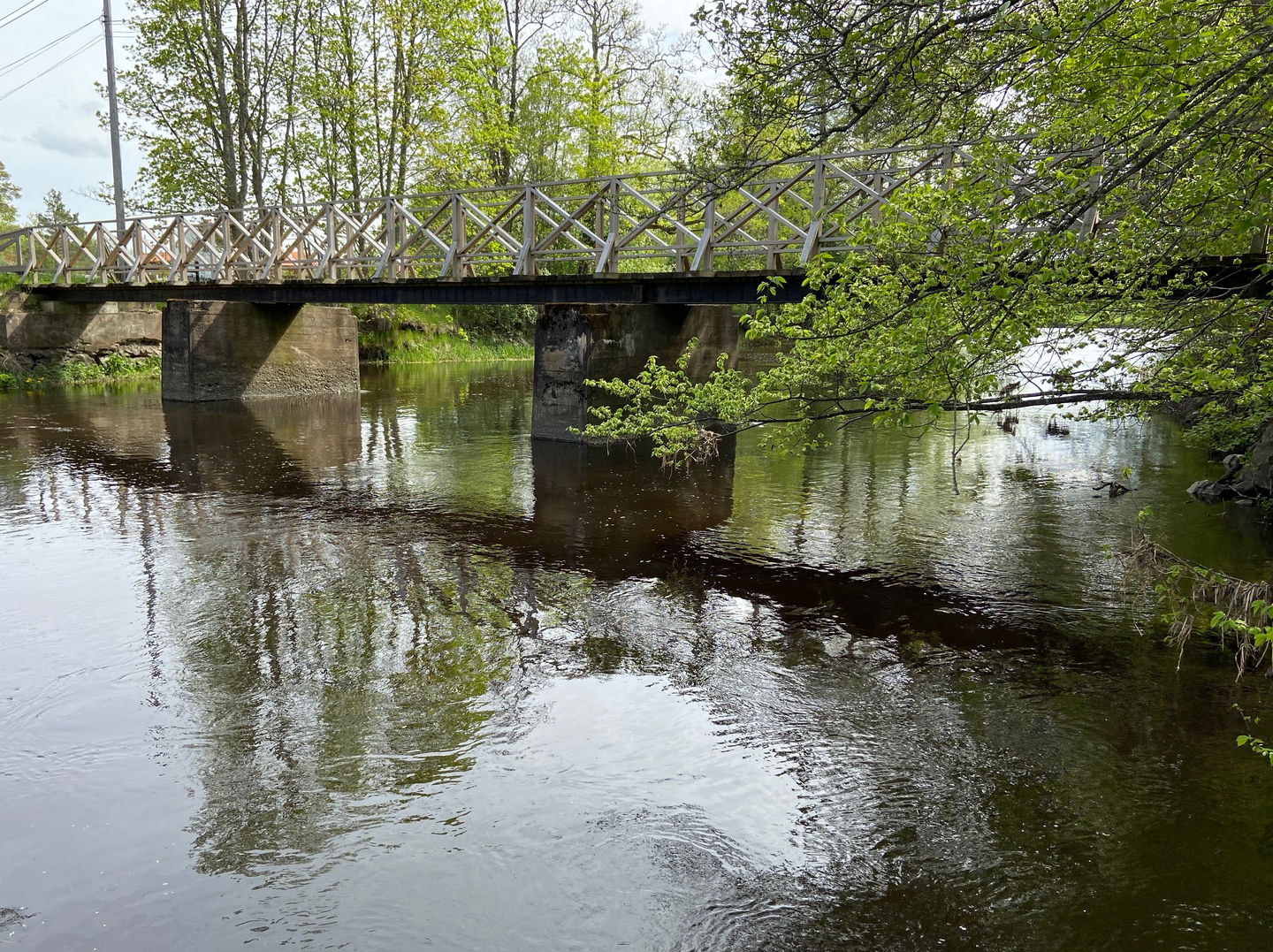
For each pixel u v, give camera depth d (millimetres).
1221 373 4176
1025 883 3010
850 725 4113
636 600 5746
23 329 18438
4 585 5887
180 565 6395
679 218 11086
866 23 3518
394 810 3371
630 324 12172
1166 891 2959
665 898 2918
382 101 22922
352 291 14242
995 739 3982
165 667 4617
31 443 11609
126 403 15781
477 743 3887
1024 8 3541
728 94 3945
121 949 2635
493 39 24016
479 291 12727
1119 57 3439
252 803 3398
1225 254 4930
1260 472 8211
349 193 23688
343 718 4094
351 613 5453
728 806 3443
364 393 18266
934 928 2799
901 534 7344
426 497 8766
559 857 3105
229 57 22141
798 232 9305
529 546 6984
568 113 25844
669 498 8773
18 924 2732
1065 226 3600
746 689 4469
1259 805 3453
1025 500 8523
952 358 4066
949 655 4910
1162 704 4320
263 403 16312
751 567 6473
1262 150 3688
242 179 22312
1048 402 4773
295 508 8227
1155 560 5719
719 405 5875
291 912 2807
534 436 12211
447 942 2693
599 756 3797
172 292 16703
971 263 4039
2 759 3684
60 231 19156
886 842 3238
